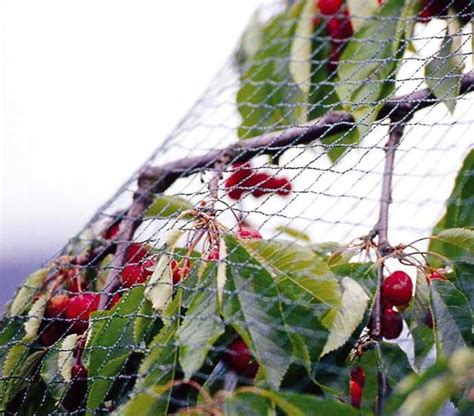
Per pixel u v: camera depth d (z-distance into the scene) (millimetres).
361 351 1461
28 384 1527
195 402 1423
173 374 1416
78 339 1507
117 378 1466
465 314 1460
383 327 1495
